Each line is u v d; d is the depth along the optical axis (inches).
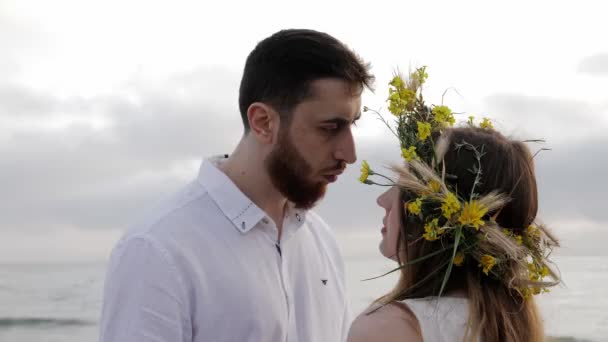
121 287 79.0
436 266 66.9
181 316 80.3
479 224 63.9
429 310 64.1
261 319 85.2
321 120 83.0
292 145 84.1
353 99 84.0
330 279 100.5
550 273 70.7
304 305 93.9
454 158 67.7
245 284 84.5
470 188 66.7
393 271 68.4
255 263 86.7
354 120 86.1
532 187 68.5
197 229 84.0
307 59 82.8
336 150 84.7
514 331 64.6
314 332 94.4
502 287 67.3
